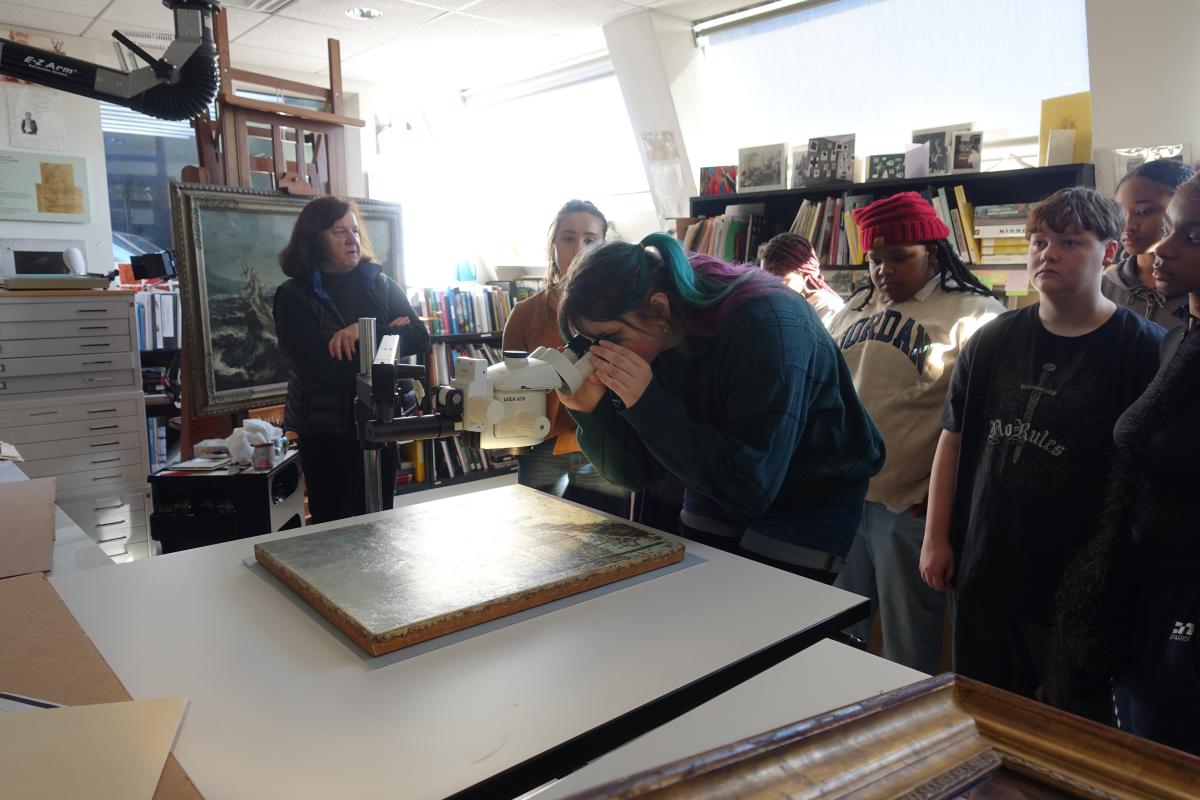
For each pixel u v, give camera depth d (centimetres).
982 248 293
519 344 207
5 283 297
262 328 339
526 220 601
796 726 53
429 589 90
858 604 95
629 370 103
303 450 236
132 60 462
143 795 55
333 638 82
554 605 92
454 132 605
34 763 58
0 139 419
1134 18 264
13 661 76
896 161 320
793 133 429
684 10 412
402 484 453
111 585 97
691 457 103
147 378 395
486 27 436
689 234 382
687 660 79
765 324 107
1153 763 52
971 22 347
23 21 413
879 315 203
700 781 46
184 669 75
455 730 66
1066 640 124
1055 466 136
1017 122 351
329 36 448
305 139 367
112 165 480
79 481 310
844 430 119
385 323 243
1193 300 115
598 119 527
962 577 148
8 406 291
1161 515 112
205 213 316
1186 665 108
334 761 61
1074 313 140
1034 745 56
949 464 161
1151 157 271
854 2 377
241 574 101
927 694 61
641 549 105
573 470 197
